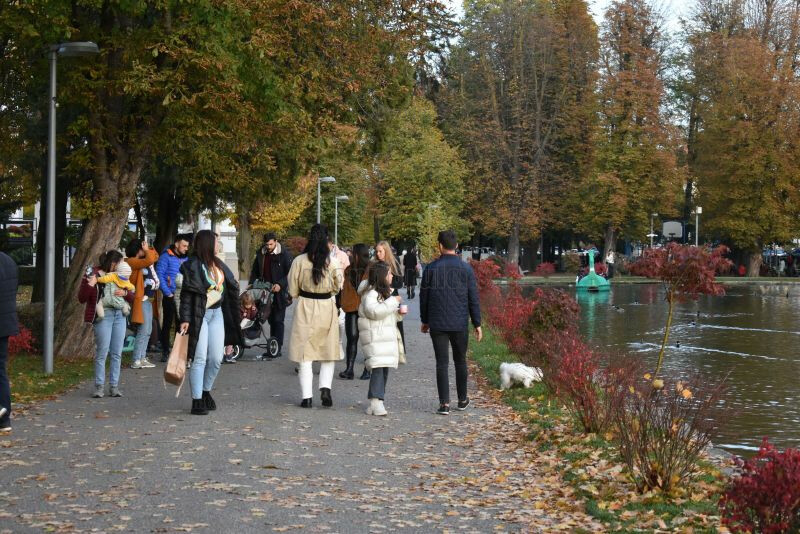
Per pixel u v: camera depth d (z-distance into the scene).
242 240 51.94
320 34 19.86
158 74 15.70
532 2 71.88
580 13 72.00
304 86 19.55
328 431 10.26
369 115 24.98
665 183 68.62
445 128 72.12
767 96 66.94
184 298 11.05
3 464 8.32
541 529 6.64
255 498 7.25
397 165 69.62
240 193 24.91
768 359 20.41
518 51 69.06
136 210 29.17
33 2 14.98
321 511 6.95
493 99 69.12
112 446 9.19
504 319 20.53
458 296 11.69
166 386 13.74
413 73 25.00
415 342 21.62
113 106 17.45
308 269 11.85
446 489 7.81
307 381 11.92
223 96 16.00
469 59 70.25
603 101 68.94
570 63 69.69
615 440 9.43
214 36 15.67
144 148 17.88
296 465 8.51
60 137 17.72
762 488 5.41
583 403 10.05
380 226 75.31
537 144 68.81
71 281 17.70
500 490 7.83
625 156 68.44
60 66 16.81
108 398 12.54
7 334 9.94
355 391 13.64
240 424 10.54
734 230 68.56
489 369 16.25
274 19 17.78
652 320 31.67
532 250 77.12
